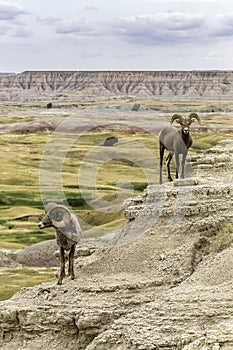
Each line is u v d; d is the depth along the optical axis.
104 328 51.22
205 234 59.78
